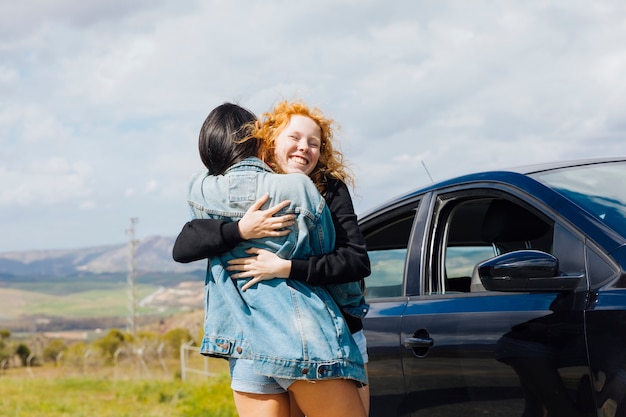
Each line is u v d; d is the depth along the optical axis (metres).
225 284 3.03
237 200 3.01
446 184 4.07
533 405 3.22
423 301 3.91
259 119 3.15
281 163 3.11
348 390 2.92
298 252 2.97
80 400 18.62
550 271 3.10
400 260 4.21
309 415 2.97
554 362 3.12
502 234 3.75
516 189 3.63
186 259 3.11
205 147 3.15
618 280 3.00
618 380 2.87
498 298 3.53
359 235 3.06
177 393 17.55
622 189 3.51
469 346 3.50
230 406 13.49
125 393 19.89
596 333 2.98
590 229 3.21
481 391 3.44
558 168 3.80
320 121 3.12
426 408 3.72
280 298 2.92
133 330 86.19
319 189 3.13
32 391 21.86
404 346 3.85
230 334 3.03
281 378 2.91
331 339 2.88
